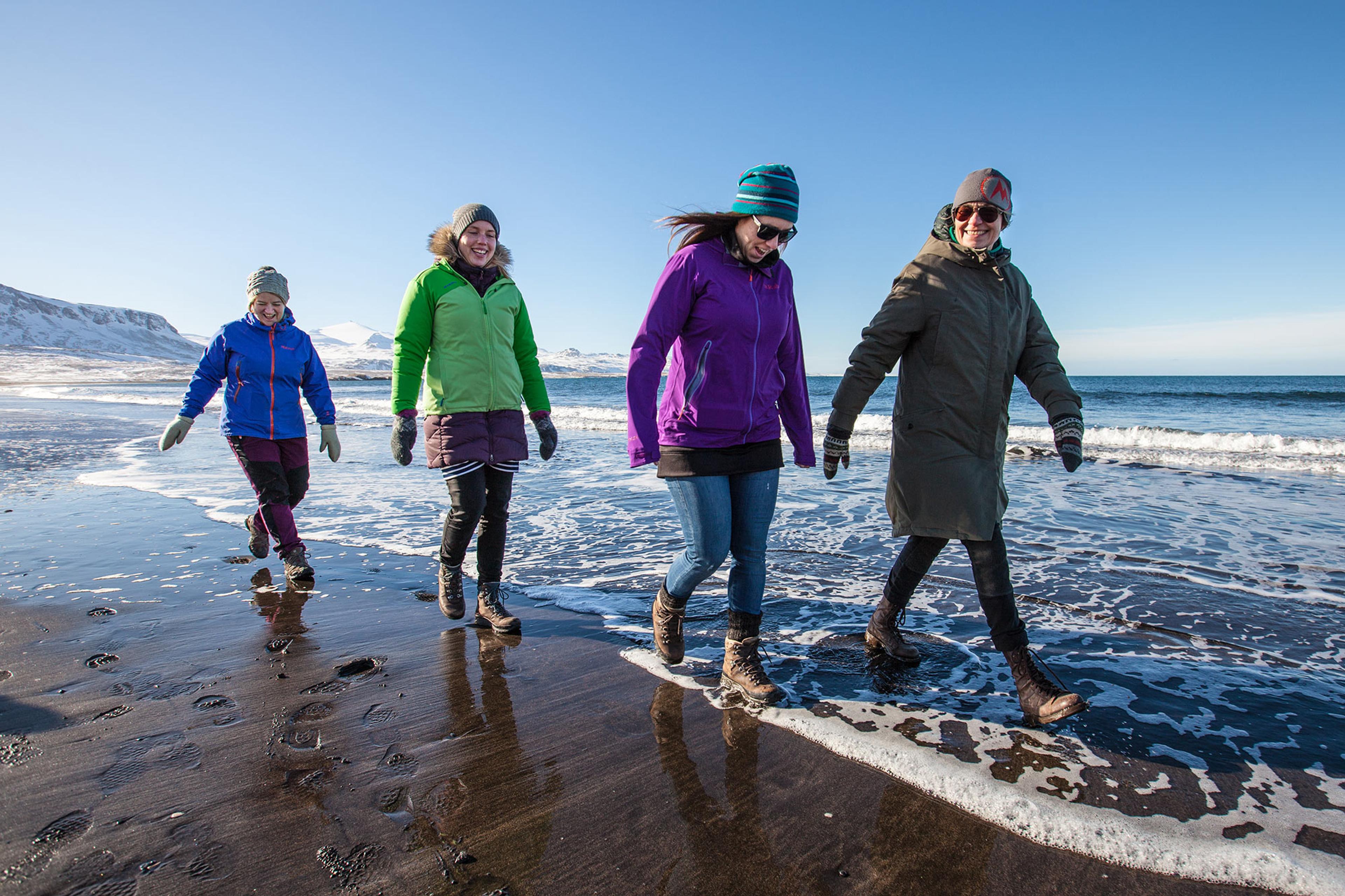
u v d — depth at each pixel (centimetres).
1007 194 241
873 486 748
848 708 249
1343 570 422
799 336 275
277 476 410
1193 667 283
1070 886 161
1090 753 217
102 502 644
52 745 218
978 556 252
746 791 198
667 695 260
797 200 236
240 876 159
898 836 178
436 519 587
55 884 154
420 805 189
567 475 847
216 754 214
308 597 377
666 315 242
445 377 313
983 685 268
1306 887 160
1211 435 1191
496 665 287
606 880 161
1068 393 254
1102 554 460
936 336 253
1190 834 178
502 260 339
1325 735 228
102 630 324
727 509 254
